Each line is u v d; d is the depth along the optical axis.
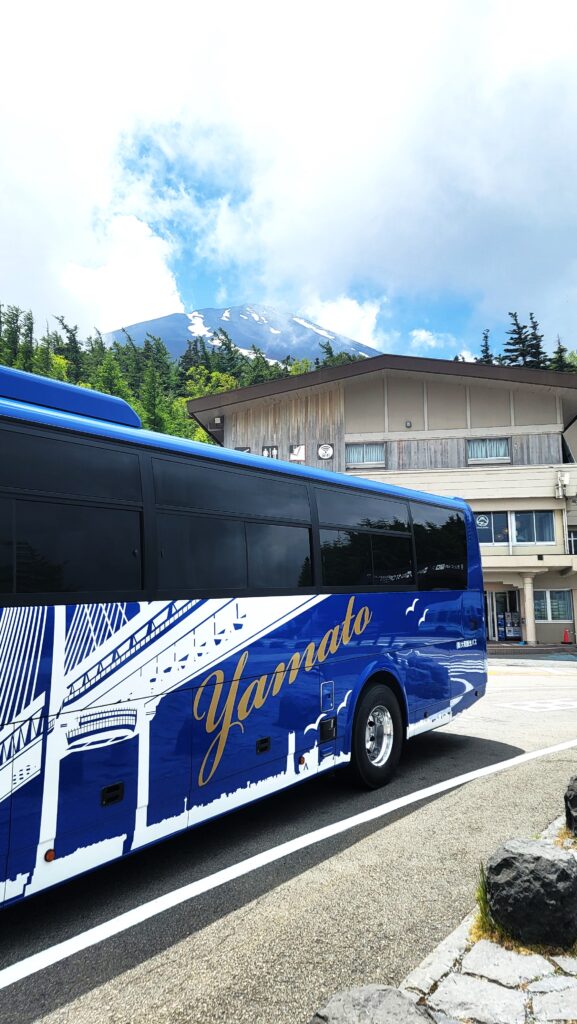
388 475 25.45
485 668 8.73
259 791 4.84
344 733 5.89
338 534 6.09
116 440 4.05
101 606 3.72
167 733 4.08
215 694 4.49
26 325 129.88
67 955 3.27
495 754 7.45
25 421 3.54
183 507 4.42
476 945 3.12
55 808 3.38
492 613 26.50
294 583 5.41
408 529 7.26
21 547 3.38
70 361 126.88
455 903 3.70
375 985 2.35
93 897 3.97
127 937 3.44
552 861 3.15
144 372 117.94
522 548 24.81
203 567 4.51
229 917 3.63
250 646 4.84
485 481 24.94
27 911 3.79
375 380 26.91
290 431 27.48
